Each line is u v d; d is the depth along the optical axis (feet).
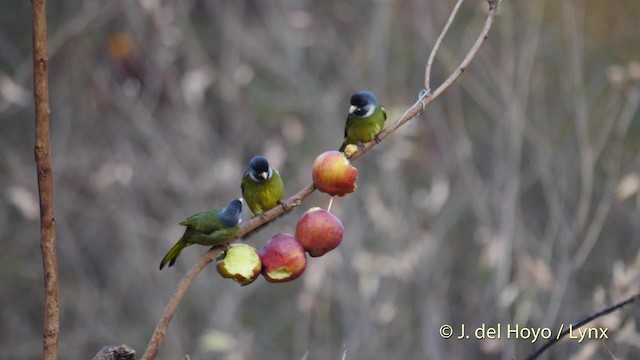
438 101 43.47
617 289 21.67
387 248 35.91
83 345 40.19
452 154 41.27
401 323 34.37
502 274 30.96
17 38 53.57
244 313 41.96
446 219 39.40
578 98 36.76
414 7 43.32
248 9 50.96
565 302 31.01
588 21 47.11
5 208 46.57
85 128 46.62
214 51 51.42
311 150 43.73
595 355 24.30
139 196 43.06
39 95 11.69
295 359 35.83
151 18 42.65
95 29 49.06
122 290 42.14
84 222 46.29
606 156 39.45
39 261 47.24
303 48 48.24
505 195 33.68
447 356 32.86
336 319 38.75
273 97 47.03
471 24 44.62
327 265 33.53
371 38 43.32
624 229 36.96
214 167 41.01
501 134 36.70
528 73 36.81
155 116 45.34
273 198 15.31
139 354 38.70
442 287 35.53
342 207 37.65
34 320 46.24
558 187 37.45
